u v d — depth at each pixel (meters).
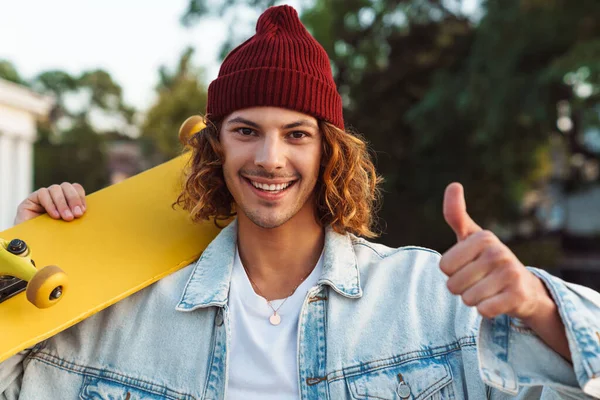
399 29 10.30
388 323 1.38
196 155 1.56
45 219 1.56
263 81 1.39
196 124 1.73
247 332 1.40
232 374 1.37
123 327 1.45
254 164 1.40
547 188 11.52
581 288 1.10
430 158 9.45
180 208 1.66
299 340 1.38
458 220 0.98
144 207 1.65
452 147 9.12
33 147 23.50
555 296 1.03
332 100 1.46
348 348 1.36
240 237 1.54
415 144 9.30
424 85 10.27
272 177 1.39
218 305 1.42
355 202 1.56
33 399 1.41
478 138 7.70
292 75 1.40
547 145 8.41
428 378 1.31
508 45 7.39
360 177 1.57
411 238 9.83
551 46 7.32
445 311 1.38
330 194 1.50
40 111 8.35
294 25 1.48
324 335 1.39
